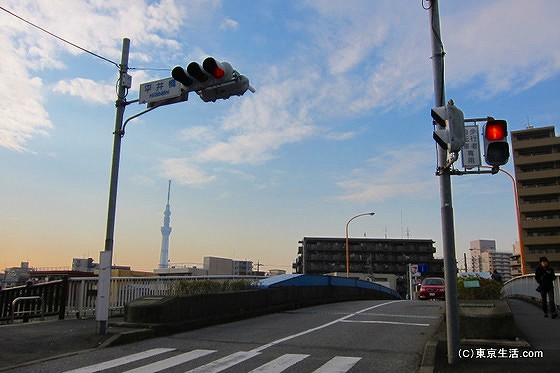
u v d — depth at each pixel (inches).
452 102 276.1
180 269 2279.8
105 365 290.7
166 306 418.9
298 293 700.0
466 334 328.5
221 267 2637.8
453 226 290.2
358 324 472.4
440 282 1130.7
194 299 457.7
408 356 313.6
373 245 3878.0
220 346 354.3
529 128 3117.6
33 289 482.9
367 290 1127.0
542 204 2952.8
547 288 478.3
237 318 513.3
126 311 424.8
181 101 390.9
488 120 273.7
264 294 590.9
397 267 3831.2
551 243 2881.4
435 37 301.9
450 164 275.3
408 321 494.0
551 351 300.0
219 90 374.3
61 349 333.1
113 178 405.7
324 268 3828.7
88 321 448.8
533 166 3063.5
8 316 460.8
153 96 397.1
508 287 1055.0
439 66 297.6
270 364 293.0
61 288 479.8
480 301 358.6
